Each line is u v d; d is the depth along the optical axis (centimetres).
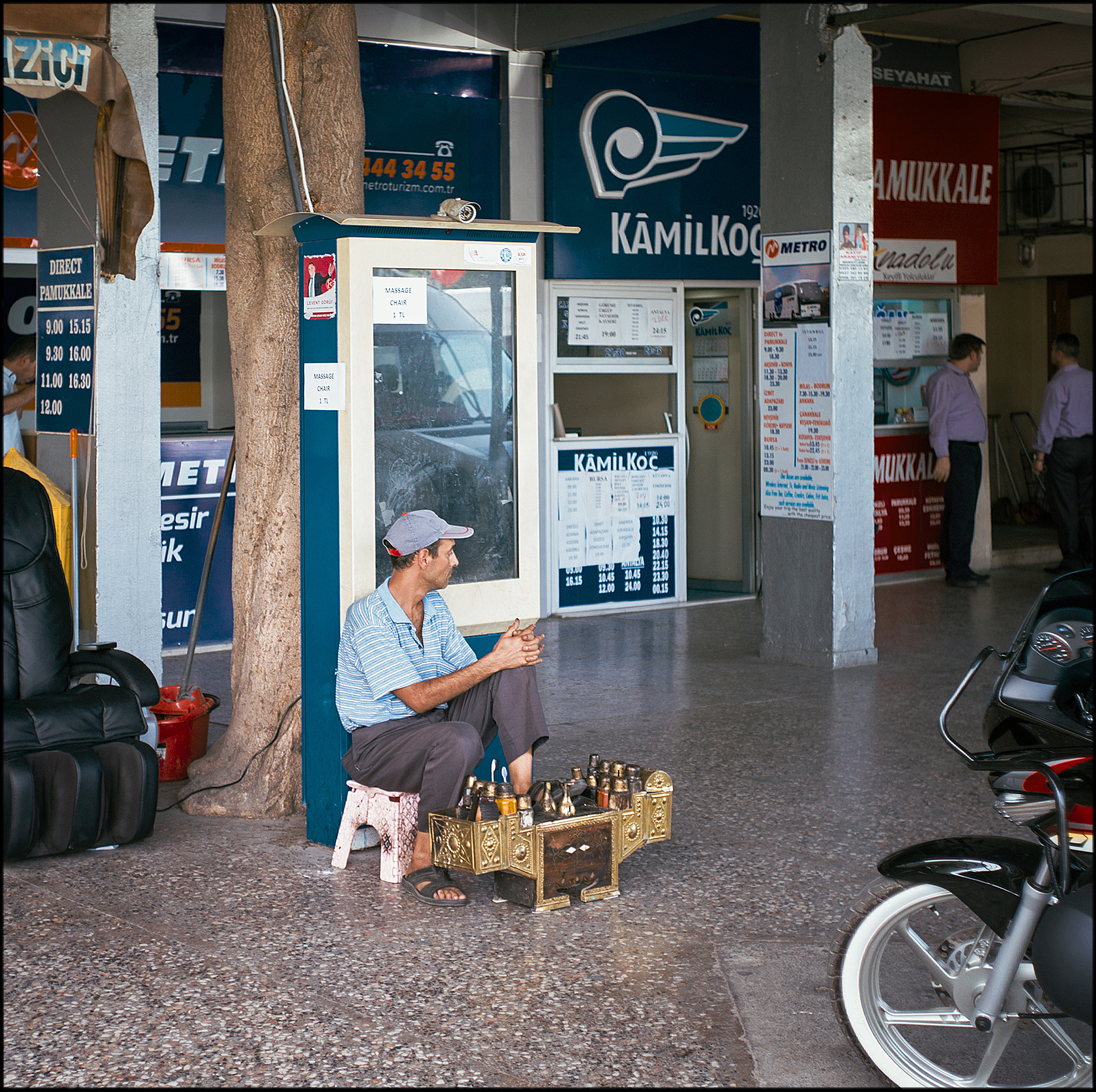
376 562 493
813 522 850
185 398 1001
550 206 998
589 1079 340
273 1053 352
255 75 556
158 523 671
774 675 831
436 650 486
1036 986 338
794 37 830
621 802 471
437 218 492
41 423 707
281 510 566
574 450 1025
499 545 524
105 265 643
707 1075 343
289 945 423
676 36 1035
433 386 501
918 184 1184
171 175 861
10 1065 345
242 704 573
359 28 916
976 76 1214
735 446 1142
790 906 457
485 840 437
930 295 1217
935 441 1173
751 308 1110
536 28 965
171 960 411
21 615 523
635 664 866
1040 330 1683
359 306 479
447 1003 382
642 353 1054
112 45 636
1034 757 318
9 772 479
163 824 552
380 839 489
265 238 562
